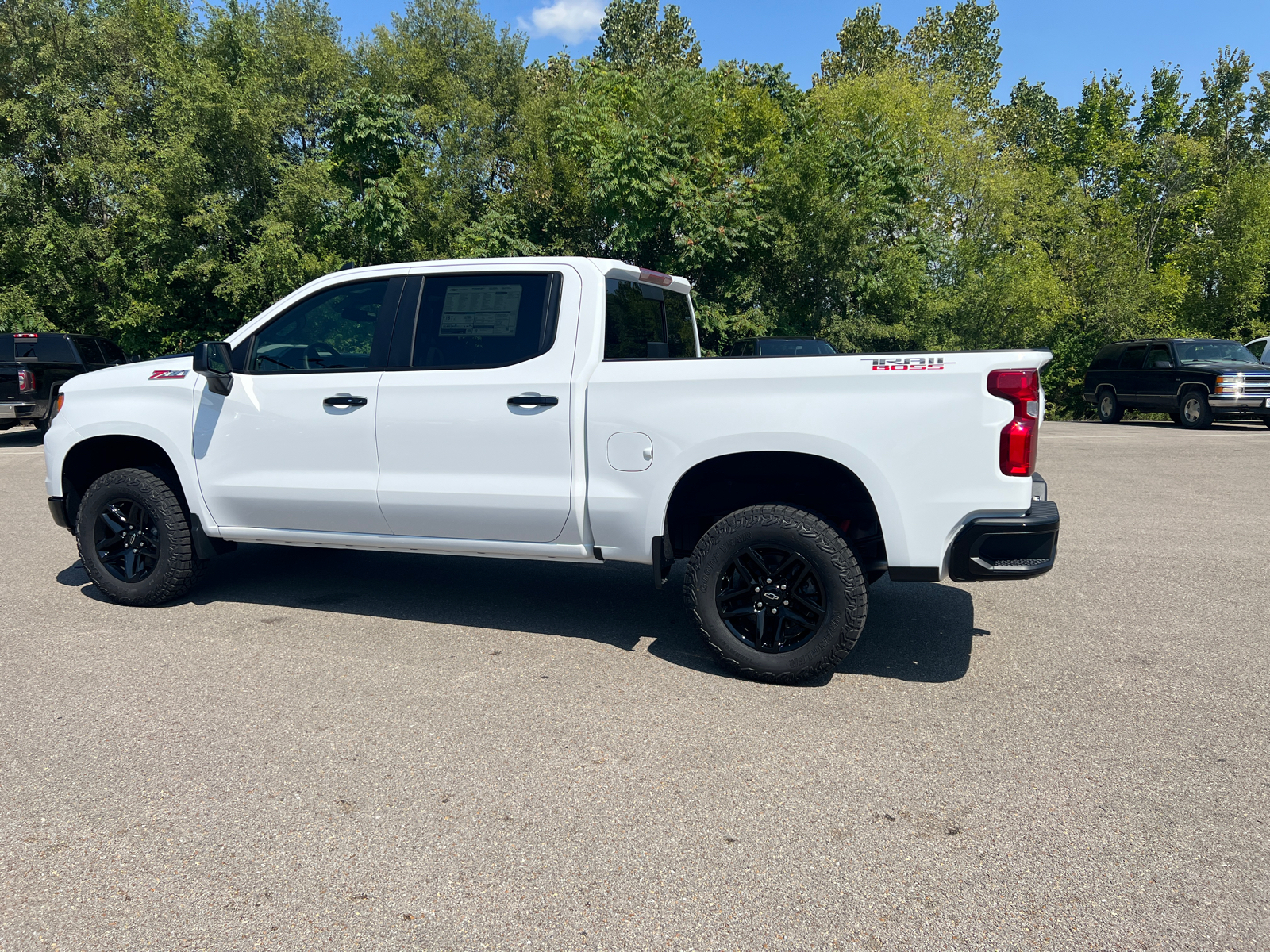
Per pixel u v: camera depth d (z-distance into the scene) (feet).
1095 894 7.62
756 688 12.67
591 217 80.89
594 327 13.73
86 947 6.92
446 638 14.93
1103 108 131.44
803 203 70.08
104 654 13.97
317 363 15.39
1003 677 13.14
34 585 18.35
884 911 7.39
